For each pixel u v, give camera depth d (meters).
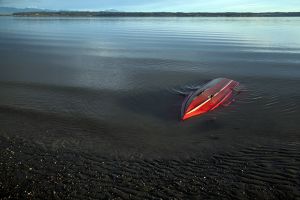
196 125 15.88
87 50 39.59
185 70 27.08
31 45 44.09
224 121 16.25
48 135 14.75
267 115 16.92
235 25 100.12
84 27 89.62
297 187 10.66
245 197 10.30
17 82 22.97
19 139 14.27
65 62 30.75
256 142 13.97
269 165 12.02
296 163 12.11
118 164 12.30
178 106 18.39
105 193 10.55
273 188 10.66
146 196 10.41
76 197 10.37
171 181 11.18
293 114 16.98
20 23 108.62
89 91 20.95
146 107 18.33
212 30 76.88
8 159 12.55
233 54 36.00
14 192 10.60
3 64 29.45
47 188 10.80
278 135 14.63
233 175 11.45
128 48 41.78
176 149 13.50
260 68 27.73
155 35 62.47
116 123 16.17
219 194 10.46
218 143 13.97
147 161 12.52
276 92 20.39
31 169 11.89
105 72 26.30
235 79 23.81
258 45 44.19
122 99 19.58
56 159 12.62
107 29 81.25
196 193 10.54
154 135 14.88
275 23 113.06
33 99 19.36
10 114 17.06
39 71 26.59
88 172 11.74
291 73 25.44
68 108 18.03
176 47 42.69
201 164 12.24
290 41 49.31
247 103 18.56
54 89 21.34
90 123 16.16
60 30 75.81
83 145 13.85
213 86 19.97
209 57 33.97
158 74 25.56
